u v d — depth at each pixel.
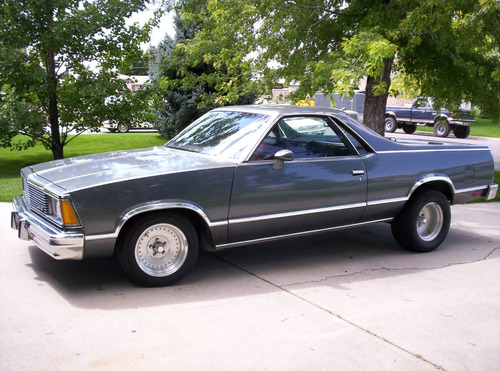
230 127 5.28
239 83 11.94
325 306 4.24
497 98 9.76
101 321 3.83
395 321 3.99
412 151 5.73
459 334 3.80
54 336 3.58
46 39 11.09
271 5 8.79
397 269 5.27
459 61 8.70
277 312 4.09
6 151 15.68
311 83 8.33
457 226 7.17
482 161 6.25
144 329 3.72
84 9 11.65
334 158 5.22
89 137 18.91
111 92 11.95
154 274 4.50
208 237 4.72
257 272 5.07
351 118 5.50
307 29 9.15
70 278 4.72
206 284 4.68
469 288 4.77
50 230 4.22
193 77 10.95
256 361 3.32
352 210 5.34
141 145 16.83
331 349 3.51
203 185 4.50
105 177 4.29
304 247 6.00
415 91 11.67
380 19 8.19
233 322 3.88
